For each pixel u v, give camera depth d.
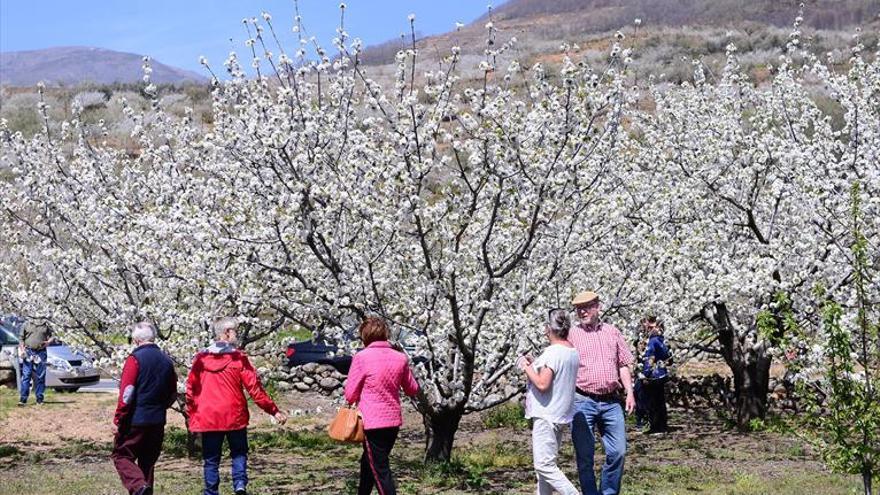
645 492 9.61
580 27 88.00
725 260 13.31
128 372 7.98
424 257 10.08
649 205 13.98
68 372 19.72
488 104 9.45
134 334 8.17
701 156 14.89
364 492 8.09
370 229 9.77
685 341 15.19
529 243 10.18
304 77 11.00
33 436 14.68
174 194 11.48
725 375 19.67
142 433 8.02
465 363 10.32
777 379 16.53
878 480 7.32
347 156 10.51
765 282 12.52
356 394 7.84
